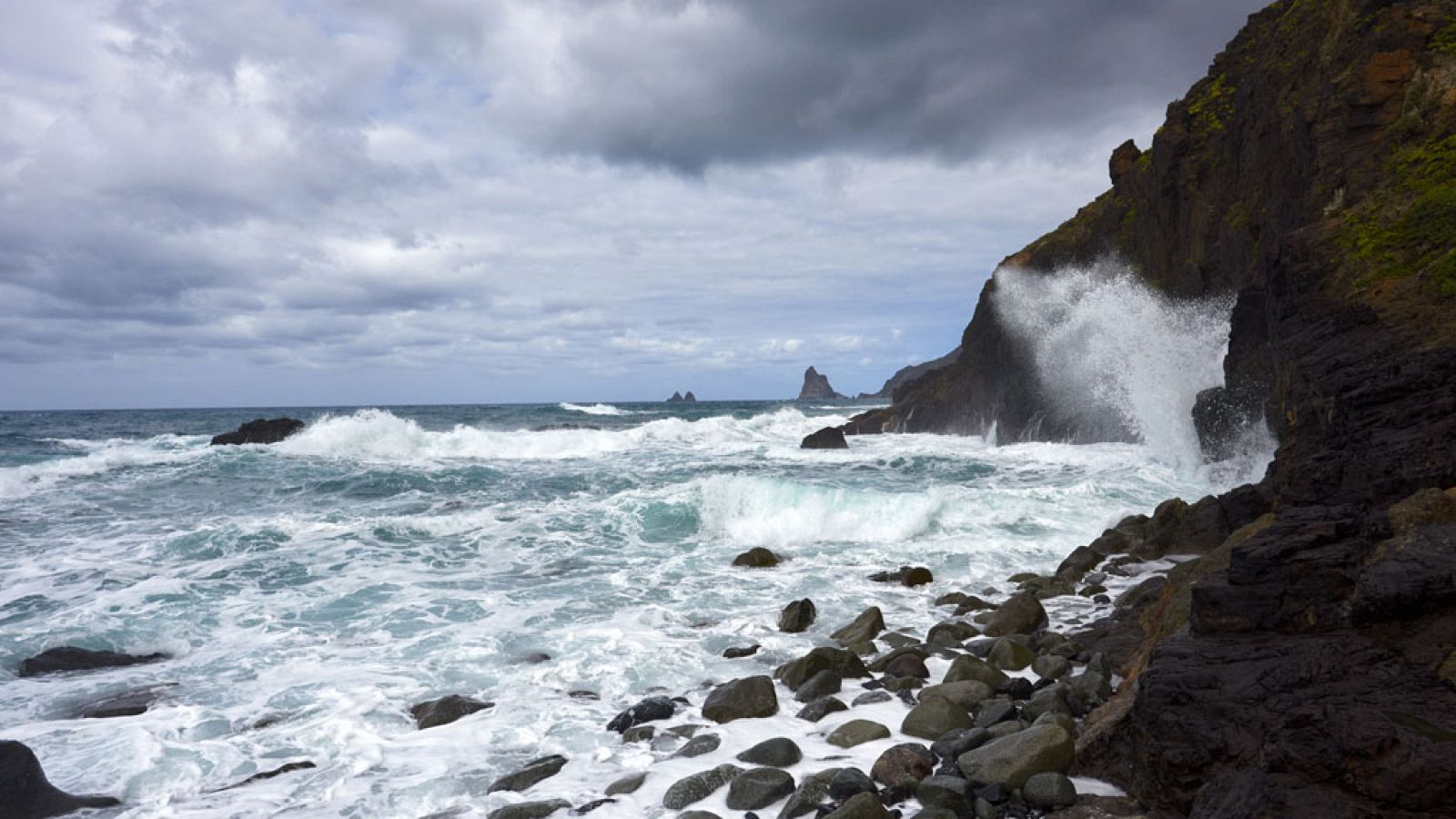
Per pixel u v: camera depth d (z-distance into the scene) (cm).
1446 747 338
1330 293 1017
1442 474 573
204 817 511
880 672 761
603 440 2942
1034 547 1330
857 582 1137
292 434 3139
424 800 531
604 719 668
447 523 1471
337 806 523
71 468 2241
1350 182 1252
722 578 1163
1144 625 805
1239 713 417
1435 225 974
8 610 1007
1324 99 1496
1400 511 519
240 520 1568
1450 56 1249
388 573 1182
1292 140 1780
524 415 6438
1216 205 2567
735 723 638
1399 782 334
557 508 1641
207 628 934
